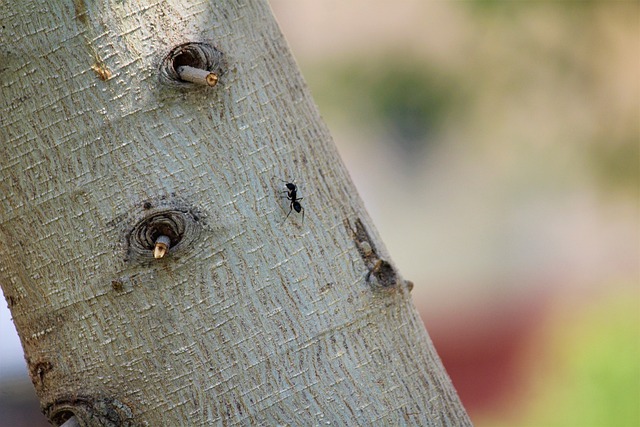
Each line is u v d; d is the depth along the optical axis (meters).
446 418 0.87
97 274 0.85
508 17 1.67
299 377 0.86
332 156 0.88
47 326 0.86
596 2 1.66
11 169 0.86
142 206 0.85
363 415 0.86
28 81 0.85
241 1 0.87
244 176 0.86
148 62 0.85
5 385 1.50
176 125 0.85
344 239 0.87
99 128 0.85
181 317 0.85
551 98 1.69
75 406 0.85
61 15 0.85
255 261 0.85
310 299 0.86
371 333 0.87
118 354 0.85
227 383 0.85
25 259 0.86
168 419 0.85
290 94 0.88
